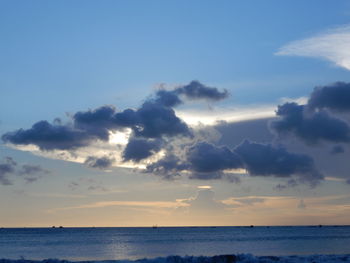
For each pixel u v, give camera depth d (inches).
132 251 4379.9
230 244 5531.5
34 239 7716.5
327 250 4173.2
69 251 4441.4
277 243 5713.6
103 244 5777.6
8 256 3838.6
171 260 2207.2
